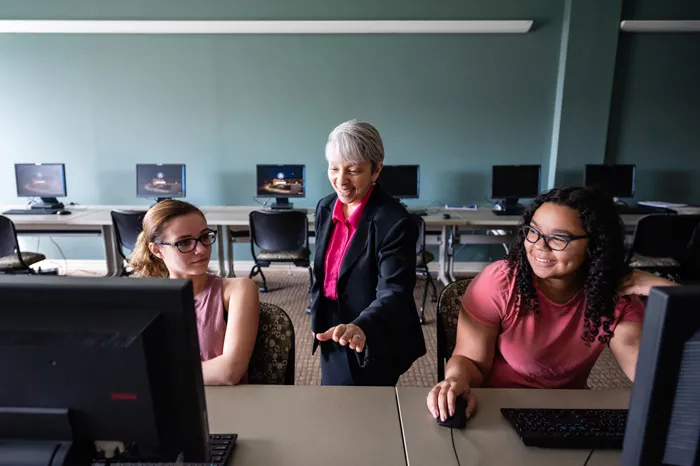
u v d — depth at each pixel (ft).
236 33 13.26
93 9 12.97
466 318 3.83
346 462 2.64
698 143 13.67
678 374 1.68
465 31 13.01
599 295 3.30
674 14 12.72
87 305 1.83
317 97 13.70
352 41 13.37
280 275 14.43
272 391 3.43
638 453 1.83
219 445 2.72
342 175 3.84
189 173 14.17
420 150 14.01
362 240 4.00
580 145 13.28
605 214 3.19
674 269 11.02
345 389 3.47
